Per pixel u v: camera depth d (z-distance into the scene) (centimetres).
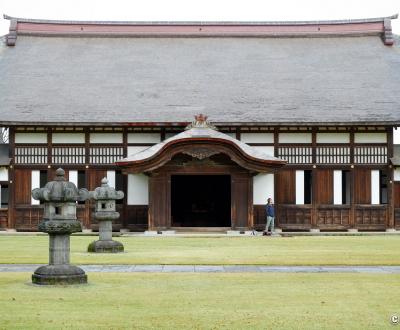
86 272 1755
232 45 4566
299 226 3822
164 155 3531
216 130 3672
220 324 1141
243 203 3619
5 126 3797
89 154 3856
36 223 3850
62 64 4347
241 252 2341
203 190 4425
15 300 1326
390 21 4609
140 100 3978
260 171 3569
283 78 4203
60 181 1537
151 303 1306
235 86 4119
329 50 4509
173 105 3928
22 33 4609
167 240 3070
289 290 1464
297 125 3762
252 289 1475
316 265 1936
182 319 1172
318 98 3988
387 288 1496
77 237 3284
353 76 4216
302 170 3834
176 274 1719
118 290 1450
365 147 3847
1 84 4112
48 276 1513
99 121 3769
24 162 3866
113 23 4647
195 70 4284
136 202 3847
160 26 4644
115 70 4294
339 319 1181
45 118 3794
